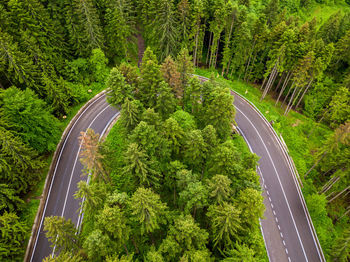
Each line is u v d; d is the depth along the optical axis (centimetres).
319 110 4988
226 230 1986
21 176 2772
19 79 3253
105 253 1850
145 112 2792
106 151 2583
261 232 3297
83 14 4106
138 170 2244
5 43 3066
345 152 3319
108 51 5088
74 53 4669
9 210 2628
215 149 2697
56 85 3844
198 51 5462
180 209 2777
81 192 1989
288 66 4647
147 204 1886
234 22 4891
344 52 4962
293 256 3103
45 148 3453
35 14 3625
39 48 3781
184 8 4456
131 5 5484
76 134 3984
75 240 2141
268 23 5759
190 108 4312
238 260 1909
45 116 3219
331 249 2972
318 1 8700
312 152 4359
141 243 2683
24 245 2738
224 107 3148
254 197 2052
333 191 3766
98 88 4750
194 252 1966
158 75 3331
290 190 3772
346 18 5619
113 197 2062
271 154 4194
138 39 5991
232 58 5544
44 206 3145
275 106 5134
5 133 2527
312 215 3484
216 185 2156
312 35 5134
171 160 3066
